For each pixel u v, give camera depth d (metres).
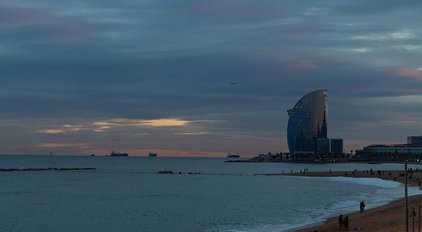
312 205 91.44
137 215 82.81
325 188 137.12
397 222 58.31
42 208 94.88
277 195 116.50
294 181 175.62
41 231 67.50
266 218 74.06
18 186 157.00
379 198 100.19
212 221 73.19
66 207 96.25
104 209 92.25
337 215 72.25
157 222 74.00
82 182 177.00
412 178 164.00
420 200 85.62
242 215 79.38
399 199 94.38
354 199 100.75
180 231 64.62
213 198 112.06
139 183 170.88
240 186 151.75
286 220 70.38
